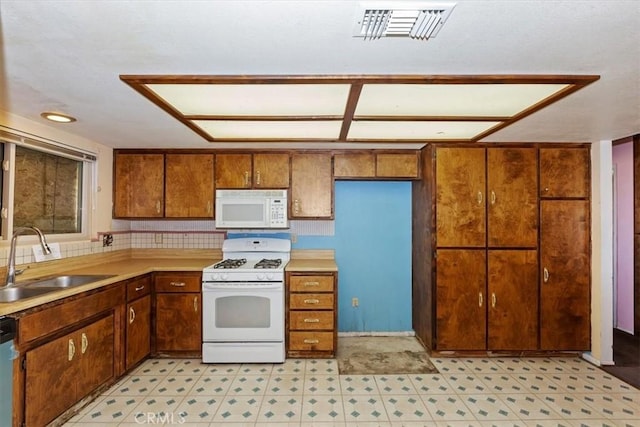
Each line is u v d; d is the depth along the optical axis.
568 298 3.30
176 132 2.89
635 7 1.19
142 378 2.86
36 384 1.99
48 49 1.48
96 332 2.50
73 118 2.49
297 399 2.55
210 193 3.58
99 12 1.21
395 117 2.48
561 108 2.26
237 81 1.80
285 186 3.59
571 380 2.86
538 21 1.28
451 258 3.30
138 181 3.57
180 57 1.56
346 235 4.02
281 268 3.23
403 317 4.04
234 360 3.15
